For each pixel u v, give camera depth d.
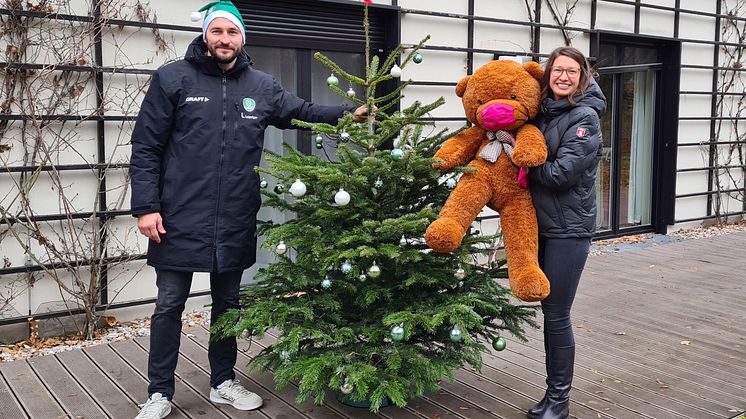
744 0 8.82
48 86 4.30
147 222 2.86
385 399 3.19
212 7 2.99
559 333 2.93
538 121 2.85
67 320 4.38
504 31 6.65
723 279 6.03
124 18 4.51
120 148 4.60
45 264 4.35
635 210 8.39
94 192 4.54
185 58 2.97
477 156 2.87
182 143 2.92
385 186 2.86
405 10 5.79
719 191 8.84
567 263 2.83
